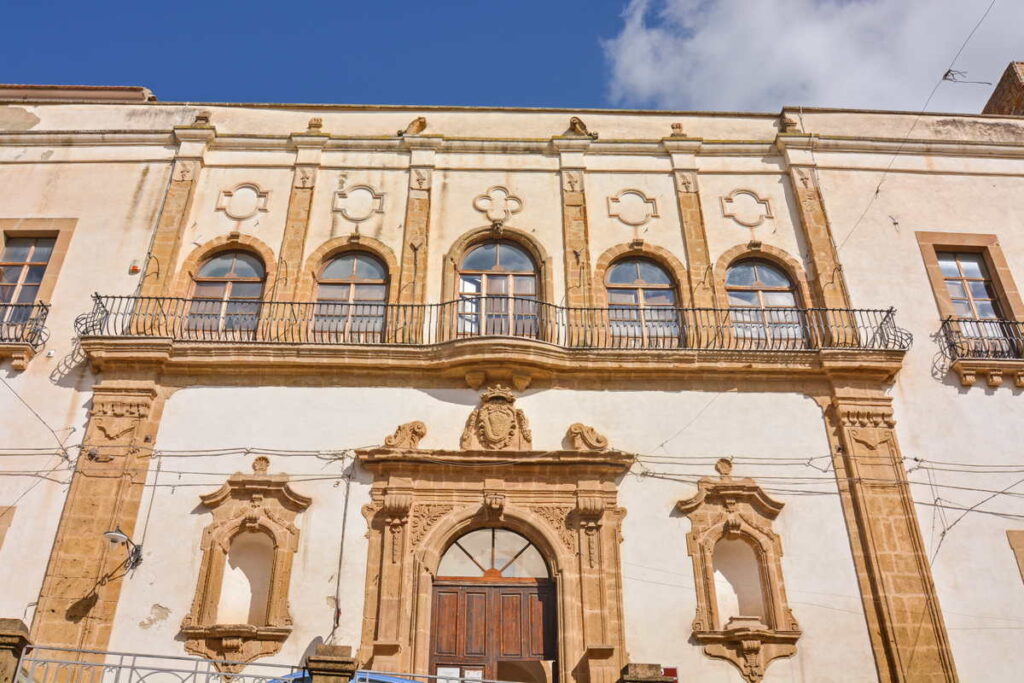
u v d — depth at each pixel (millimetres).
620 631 13555
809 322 16828
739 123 19891
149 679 13039
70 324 16359
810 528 14578
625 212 18266
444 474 14711
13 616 13438
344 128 19469
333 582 13852
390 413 15359
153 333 16219
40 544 14055
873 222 18234
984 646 13742
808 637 13688
